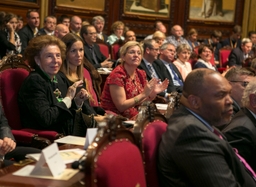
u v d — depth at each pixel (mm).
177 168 2008
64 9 9812
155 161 2061
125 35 9031
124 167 1711
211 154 1942
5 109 3225
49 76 3270
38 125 3205
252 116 2588
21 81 3326
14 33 7438
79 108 3338
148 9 11164
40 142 2990
